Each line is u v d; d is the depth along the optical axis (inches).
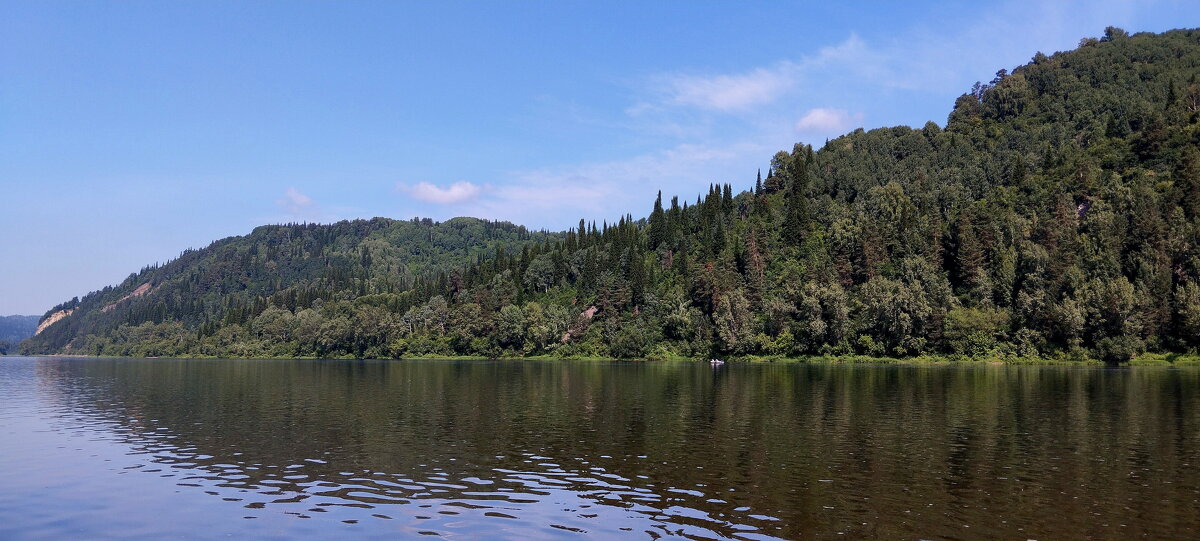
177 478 1519.4
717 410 2632.9
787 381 4084.6
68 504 1323.8
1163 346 5551.2
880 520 1175.6
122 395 3449.8
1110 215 6422.2
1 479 1518.2
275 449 1845.5
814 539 1083.9
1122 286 5457.7
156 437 2053.4
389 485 1443.2
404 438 2011.6
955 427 2151.8
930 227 7288.4
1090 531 1108.5
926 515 1200.2
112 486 1453.0
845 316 6476.4
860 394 3208.7
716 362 6663.4
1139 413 2448.3
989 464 1599.4
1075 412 2485.2
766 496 1333.7
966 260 6747.1
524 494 1365.7
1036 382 3806.6
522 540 1099.9
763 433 2062.0
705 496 1338.6
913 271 6692.9
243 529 1168.2
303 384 4175.7
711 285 7519.7
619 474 1526.8
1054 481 1434.5
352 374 5329.7
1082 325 5590.6
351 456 1743.4
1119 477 1466.5
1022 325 6018.7
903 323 6176.2
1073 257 6097.4
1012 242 6845.5
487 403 2947.8
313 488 1424.7
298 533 1145.4
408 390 3651.6
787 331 6835.6
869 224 7436.0
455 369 6048.2
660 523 1174.3
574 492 1376.7
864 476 1488.7
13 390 3801.7
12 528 1184.8
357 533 1143.0
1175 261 5807.1
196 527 1179.3
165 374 5595.5
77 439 2027.6
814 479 1465.3
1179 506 1243.2
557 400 3063.5
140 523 1205.1
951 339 6097.4
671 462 1644.9
